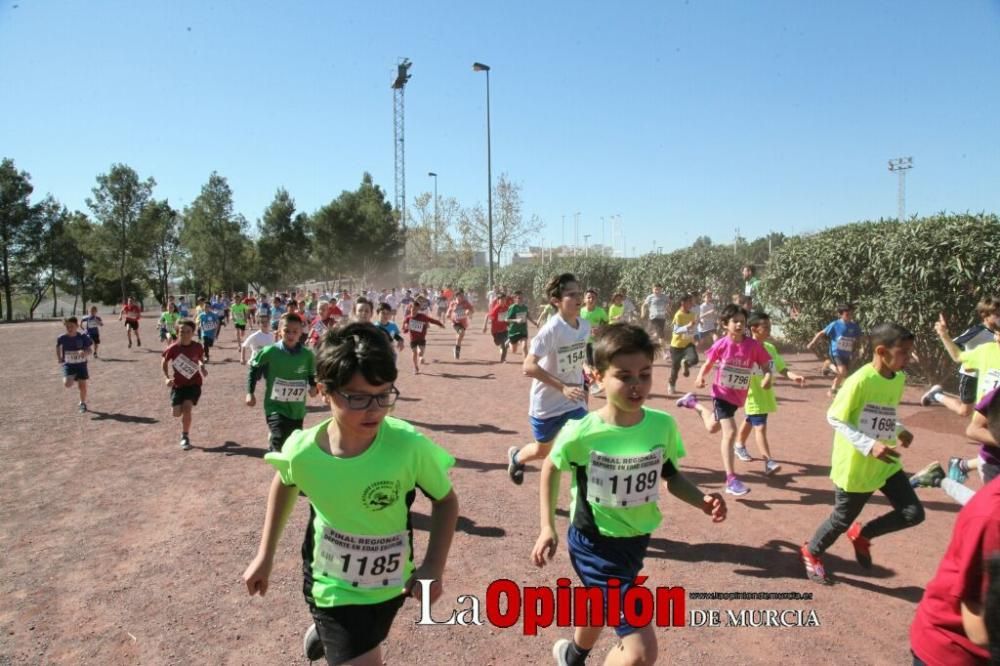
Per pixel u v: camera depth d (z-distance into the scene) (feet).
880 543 16.53
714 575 14.89
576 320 18.63
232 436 29.96
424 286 182.60
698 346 52.85
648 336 9.64
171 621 13.25
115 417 34.73
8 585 14.96
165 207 194.59
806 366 47.75
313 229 214.48
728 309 20.08
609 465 9.64
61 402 39.65
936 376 36.94
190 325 27.43
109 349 74.54
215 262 182.80
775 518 18.30
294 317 20.94
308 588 8.48
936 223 36.45
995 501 6.27
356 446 8.05
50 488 22.30
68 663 11.80
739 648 11.99
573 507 10.15
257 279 207.62
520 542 17.03
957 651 6.77
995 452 14.44
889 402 13.79
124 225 169.48
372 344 7.63
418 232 203.10
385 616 8.33
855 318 41.70
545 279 94.12
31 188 168.45
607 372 9.63
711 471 22.88
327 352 7.63
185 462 25.54
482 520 18.58
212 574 15.43
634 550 9.71
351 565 8.13
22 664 11.76
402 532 8.36
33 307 180.55
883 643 12.09
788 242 49.98
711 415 14.76
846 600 13.70
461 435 29.25
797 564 15.39
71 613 13.62
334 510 8.02
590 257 91.20
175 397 27.20
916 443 25.88
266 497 21.16
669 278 65.31
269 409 21.25
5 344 86.79
